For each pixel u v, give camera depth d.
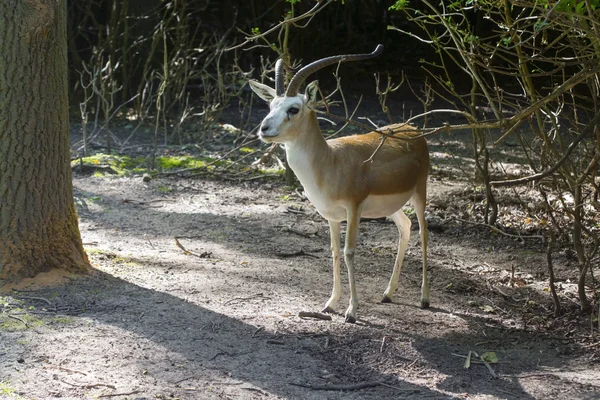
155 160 15.48
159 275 9.27
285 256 10.53
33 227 8.52
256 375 6.86
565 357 7.77
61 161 8.72
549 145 8.86
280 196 13.60
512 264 10.55
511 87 23.17
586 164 10.38
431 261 10.62
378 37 27.89
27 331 7.39
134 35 20.88
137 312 8.01
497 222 12.15
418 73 25.69
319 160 8.07
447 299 9.25
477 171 13.55
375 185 8.27
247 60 24.30
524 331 8.40
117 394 6.34
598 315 8.47
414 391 6.81
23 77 8.23
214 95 19.56
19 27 8.13
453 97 22.95
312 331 7.87
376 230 11.94
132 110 20.44
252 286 9.14
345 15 28.06
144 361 6.95
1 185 8.34
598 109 8.62
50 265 8.72
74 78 20.20
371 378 7.02
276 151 15.87
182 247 10.45
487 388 6.95
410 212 12.55
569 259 10.70
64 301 8.17
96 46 21.77
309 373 7.00
